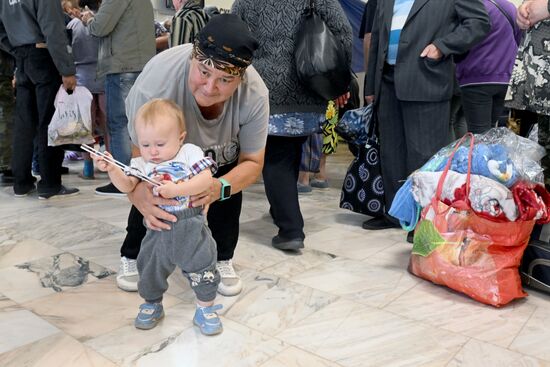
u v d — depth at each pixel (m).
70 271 1.92
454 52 2.13
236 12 2.13
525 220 1.65
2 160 3.47
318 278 1.88
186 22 2.53
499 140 1.80
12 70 3.41
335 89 2.06
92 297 1.68
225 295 1.71
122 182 1.29
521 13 1.71
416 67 2.22
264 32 2.07
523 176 1.69
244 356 1.33
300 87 2.06
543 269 1.72
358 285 1.82
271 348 1.37
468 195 1.70
